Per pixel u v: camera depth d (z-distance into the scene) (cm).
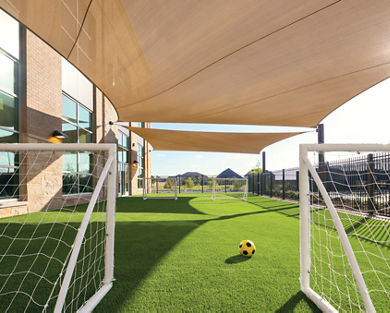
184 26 287
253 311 173
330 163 864
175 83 433
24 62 649
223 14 265
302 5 248
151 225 498
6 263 269
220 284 215
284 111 574
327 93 467
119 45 328
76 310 172
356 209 688
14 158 618
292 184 1295
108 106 1216
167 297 192
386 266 267
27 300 188
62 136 746
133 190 1634
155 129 806
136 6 254
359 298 194
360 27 283
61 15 273
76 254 143
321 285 217
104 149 215
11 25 617
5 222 508
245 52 336
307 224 205
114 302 184
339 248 338
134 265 261
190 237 392
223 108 563
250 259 283
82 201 911
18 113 642
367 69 381
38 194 674
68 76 868
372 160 654
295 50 330
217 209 801
